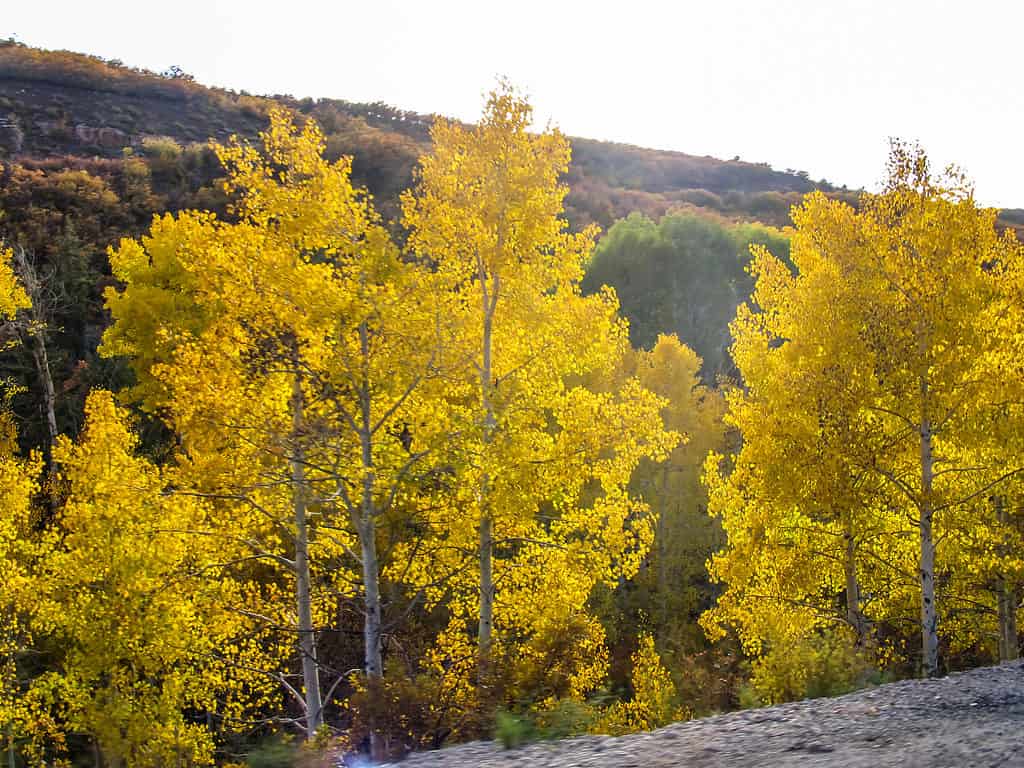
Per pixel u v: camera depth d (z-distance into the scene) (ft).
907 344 34.47
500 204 35.65
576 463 34.65
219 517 35.24
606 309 36.45
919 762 14.07
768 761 15.31
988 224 34.35
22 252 73.20
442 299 32.94
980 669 23.89
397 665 26.32
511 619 36.78
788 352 40.27
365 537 33.01
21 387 70.49
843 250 37.27
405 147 181.78
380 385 32.35
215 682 39.47
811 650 27.04
